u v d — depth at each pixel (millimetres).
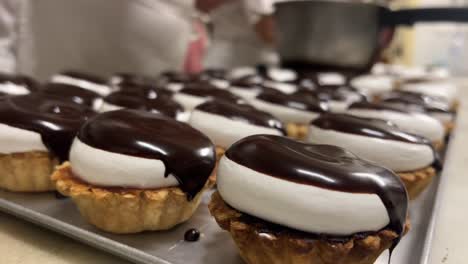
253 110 335
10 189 287
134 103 342
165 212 246
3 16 567
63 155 278
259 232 205
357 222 201
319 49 723
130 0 639
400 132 298
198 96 406
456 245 257
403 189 212
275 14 774
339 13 705
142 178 236
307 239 201
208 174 247
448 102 627
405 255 236
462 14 672
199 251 234
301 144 224
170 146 240
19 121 272
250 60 993
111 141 237
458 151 464
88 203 242
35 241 244
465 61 1631
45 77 614
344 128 295
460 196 335
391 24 734
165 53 707
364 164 214
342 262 205
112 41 654
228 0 894
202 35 814
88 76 442
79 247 241
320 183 199
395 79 763
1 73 397
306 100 414
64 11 604
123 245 226
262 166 207
